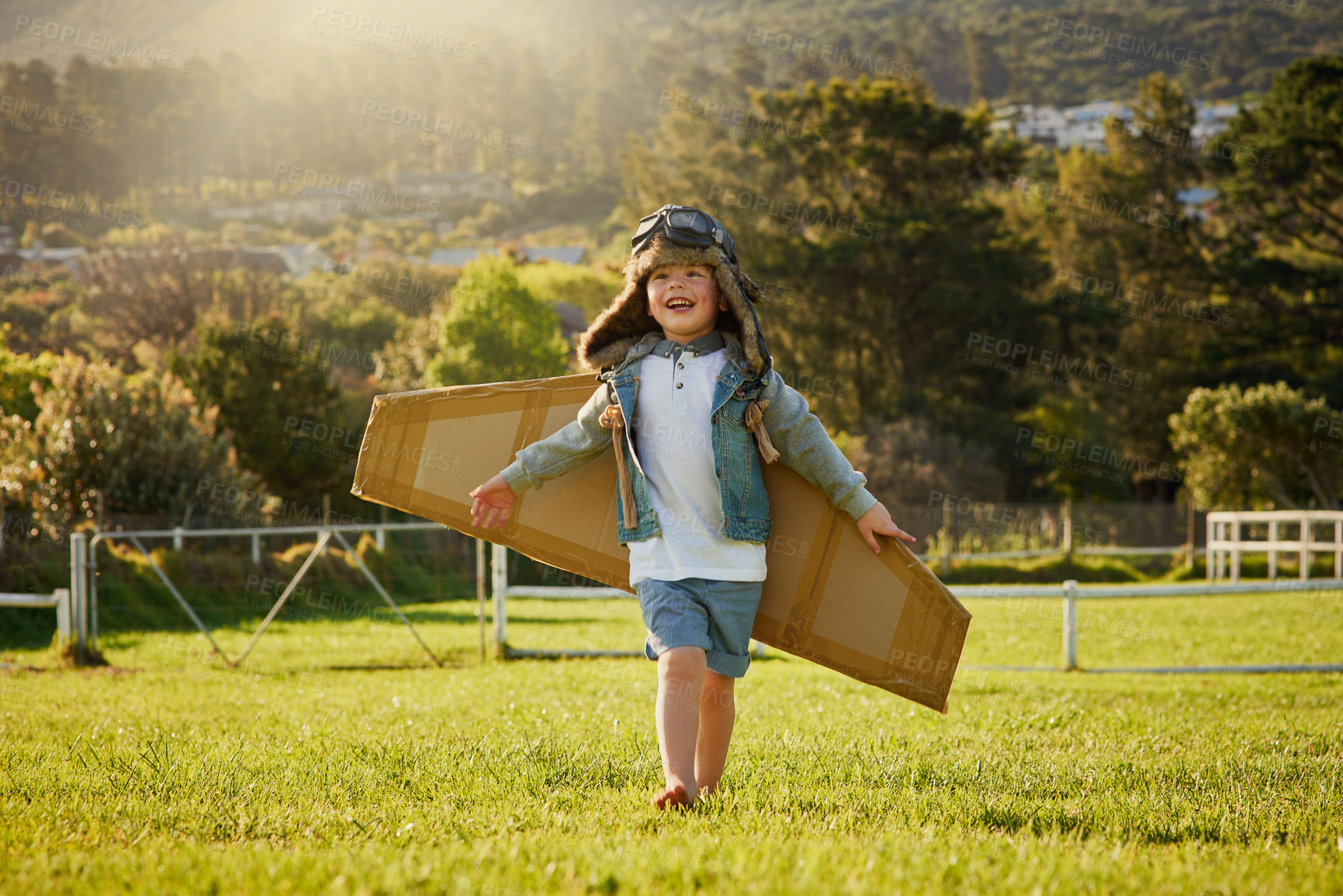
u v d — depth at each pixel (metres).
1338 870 2.41
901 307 39.53
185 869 2.35
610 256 81.19
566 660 10.31
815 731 5.37
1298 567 23.89
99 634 12.39
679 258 3.39
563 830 2.95
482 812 3.18
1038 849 2.67
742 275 3.53
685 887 2.21
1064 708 6.62
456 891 2.16
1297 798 3.57
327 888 2.17
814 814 3.23
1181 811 3.33
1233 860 2.58
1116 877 2.35
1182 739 5.27
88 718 5.95
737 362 3.36
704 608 3.25
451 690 7.73
